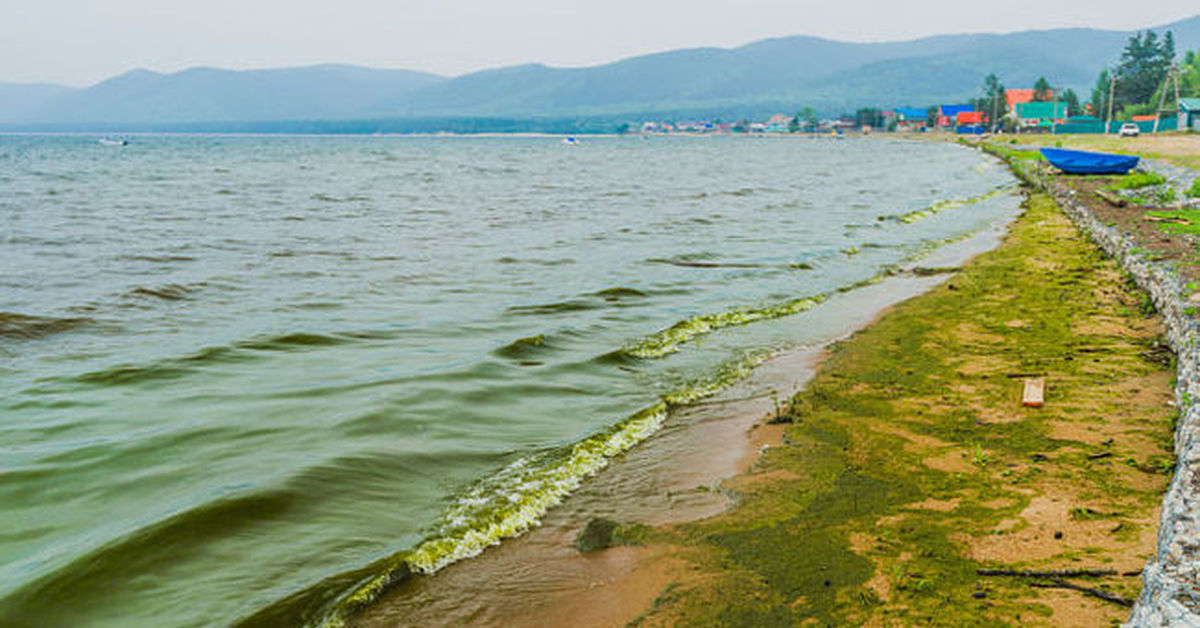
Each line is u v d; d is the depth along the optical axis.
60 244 22.69
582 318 13.48
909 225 26.97
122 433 8.20
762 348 11.59
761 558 5.45
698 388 9.74
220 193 43.72
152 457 7.57
